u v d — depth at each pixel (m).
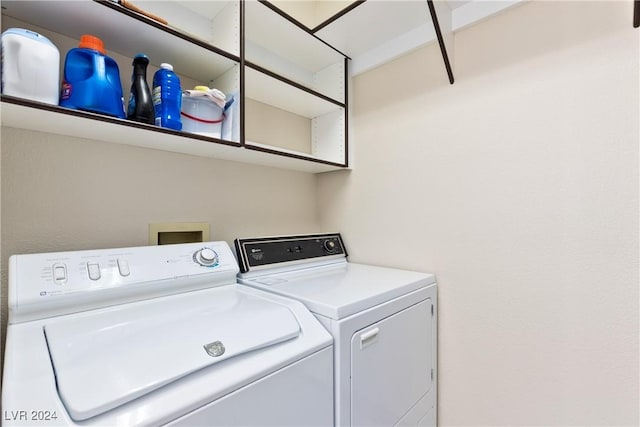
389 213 1.68
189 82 1.42
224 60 1.26
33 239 1.03
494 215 1.31
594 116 1.08
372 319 1.05
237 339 0.75
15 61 0.79
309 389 0.82
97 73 0.94
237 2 1.31
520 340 1.24
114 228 1.20
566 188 1.14
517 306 1.25
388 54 1.66
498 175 1.30
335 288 1.18
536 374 1.20
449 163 1.45
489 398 1.32
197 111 1.20
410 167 1.59
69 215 1.10
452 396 1.42
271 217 1.80
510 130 1.27
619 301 1.04
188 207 1.43
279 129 1.86
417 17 1.46
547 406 1.18
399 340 1.18
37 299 0.82
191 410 0.59
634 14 1.00
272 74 1.43
